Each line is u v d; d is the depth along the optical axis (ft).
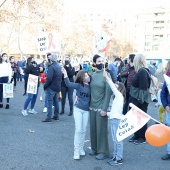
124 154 16.89
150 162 15.69
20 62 64.08
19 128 21.77
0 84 29.73
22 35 117.39
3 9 78.54
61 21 105.40
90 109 15.96
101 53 17.71
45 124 23.47
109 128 22.59
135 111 12.64
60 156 16.12
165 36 305.32
